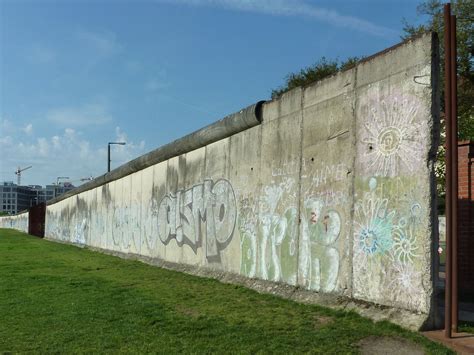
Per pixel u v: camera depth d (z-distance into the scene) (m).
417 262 6.56
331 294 8.06
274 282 9.62
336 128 8.30
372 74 7.61
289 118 9.59
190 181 13.95
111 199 21.84
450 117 6.18
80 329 7.15
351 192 7.83
